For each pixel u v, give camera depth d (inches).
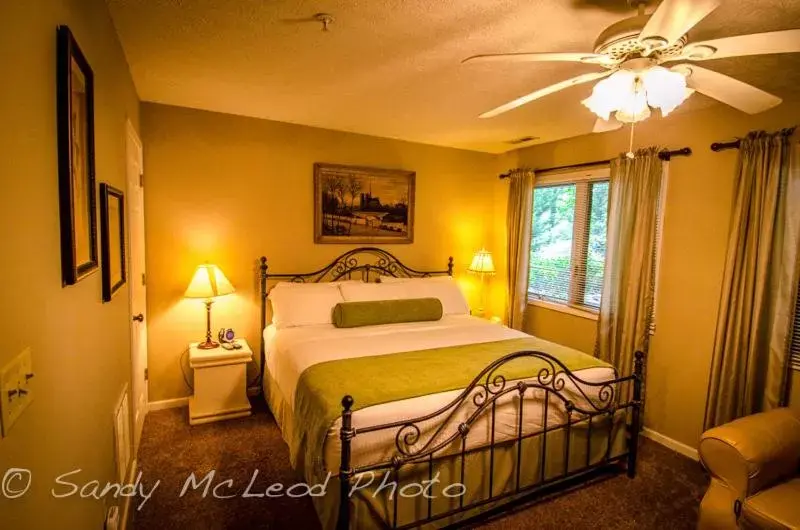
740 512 71.7
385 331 129.9
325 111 130.6
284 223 148.0
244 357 129.0
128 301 91.8
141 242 122.0
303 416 87.0
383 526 75.7
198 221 135.5
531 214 167.9
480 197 186.9
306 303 136.1
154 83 108.3
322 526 76.8
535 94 70.1
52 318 39.0
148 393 132.8
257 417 129.8
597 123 85.0
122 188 85.1
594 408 97.7
